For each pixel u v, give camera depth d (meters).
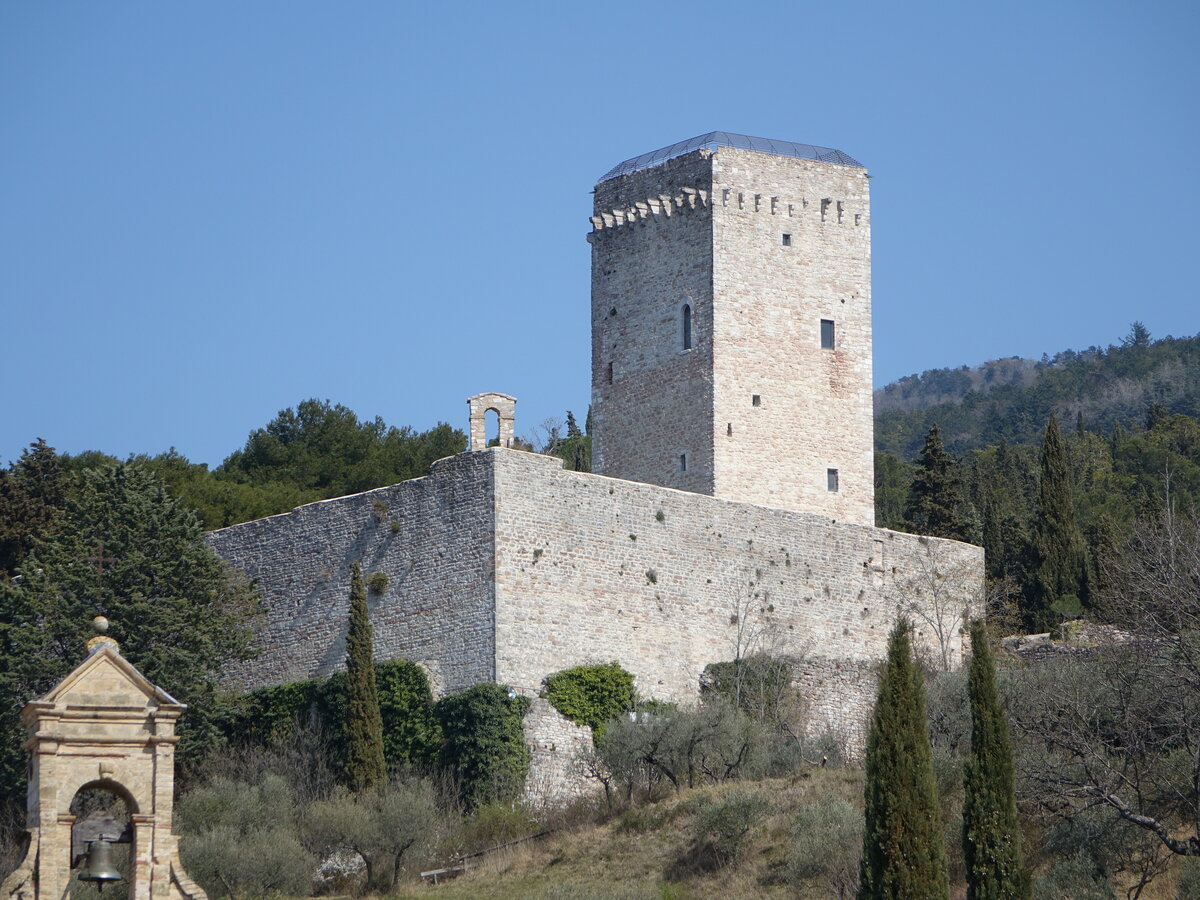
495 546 96.44
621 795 92.25
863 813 81.62
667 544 102.12
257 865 82.44
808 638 105.56
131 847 49.47
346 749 95.44
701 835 84.94
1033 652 108.19
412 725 96.44
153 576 99.06
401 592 99.75
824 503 114.56
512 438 101.38
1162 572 91.19
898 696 71.25
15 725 92.12
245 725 100.94
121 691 49.78
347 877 86.50
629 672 99.00
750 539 105.19
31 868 47.94
